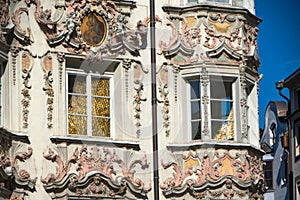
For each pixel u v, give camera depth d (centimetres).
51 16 4156
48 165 4088
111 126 4231
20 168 4044
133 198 4188
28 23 4122
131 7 4297
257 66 4506
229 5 4384
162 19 4331
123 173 4181
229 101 4362
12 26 4056
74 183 4088
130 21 4291
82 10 4194
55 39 4144
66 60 4175
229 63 4356
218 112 4322
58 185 4072
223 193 4259
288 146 6412
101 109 4228
